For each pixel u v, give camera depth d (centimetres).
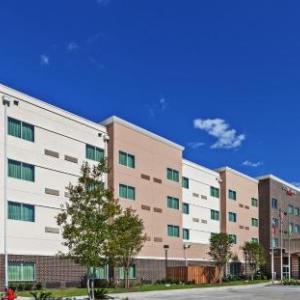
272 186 9050
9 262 4141
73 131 5000
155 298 3747
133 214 5069
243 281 7106
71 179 4878
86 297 3403
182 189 6806
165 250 6200
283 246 9262
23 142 4428
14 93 4388
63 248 4650
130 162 5709
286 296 4234
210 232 7500
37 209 4478
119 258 4419
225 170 7981
